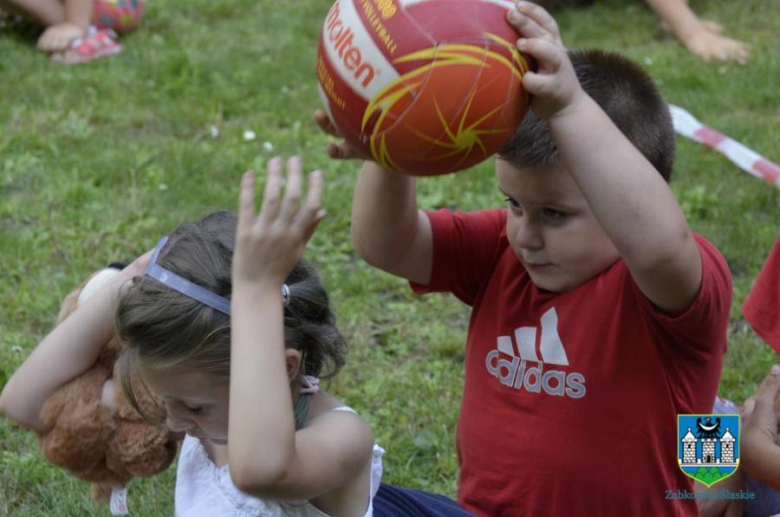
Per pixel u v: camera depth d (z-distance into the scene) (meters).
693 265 2.80
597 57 3.24
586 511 3.26
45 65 9.58
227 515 2.99
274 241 2.55
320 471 2.72
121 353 3.10
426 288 3.59
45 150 7.95
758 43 10.30
